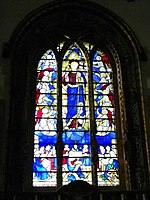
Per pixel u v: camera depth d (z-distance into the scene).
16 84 13.07
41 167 12.63
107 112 13.60
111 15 14.34
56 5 14.33
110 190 12.25
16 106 12.81
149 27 14.27
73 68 14.31
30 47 14.13
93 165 12.47
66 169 12.61
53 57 14.45
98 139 13.13
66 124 13.27
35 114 13.41
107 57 14.56
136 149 12.49
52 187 12.30
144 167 11.96
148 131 12.43
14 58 13.37
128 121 12.92
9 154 11.93
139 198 11.44
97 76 14.20
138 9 14.61
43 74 14.12
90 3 14.44
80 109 13.58
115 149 13.02
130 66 13.69
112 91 13.98
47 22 14.47
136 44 13.82
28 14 14.12
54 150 12.90
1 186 11.39
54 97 13.73
